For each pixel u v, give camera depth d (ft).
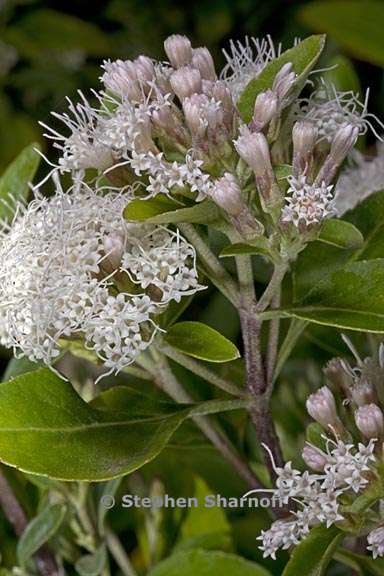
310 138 1.38
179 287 1.38
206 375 1.44
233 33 2.48
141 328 1.40
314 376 1.73
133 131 1.37
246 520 1.67
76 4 2.67
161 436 1.40
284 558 1.63
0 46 2.56
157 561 1.65
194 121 1.36
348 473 1.37
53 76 2.48
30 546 1.55
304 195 1.37
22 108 2.47
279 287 1.45
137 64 1.40
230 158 1.38
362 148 1.70
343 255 1.52
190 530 1.66
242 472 1.56
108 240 1.38
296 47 1.44
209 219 1.39
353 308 1.40
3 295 1.40
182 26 2.53
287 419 1.69
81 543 1.61
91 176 1.45
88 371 1.71
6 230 1.59
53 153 2.21
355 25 2.11
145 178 1.42
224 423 1.60
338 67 1.75
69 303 1.37
